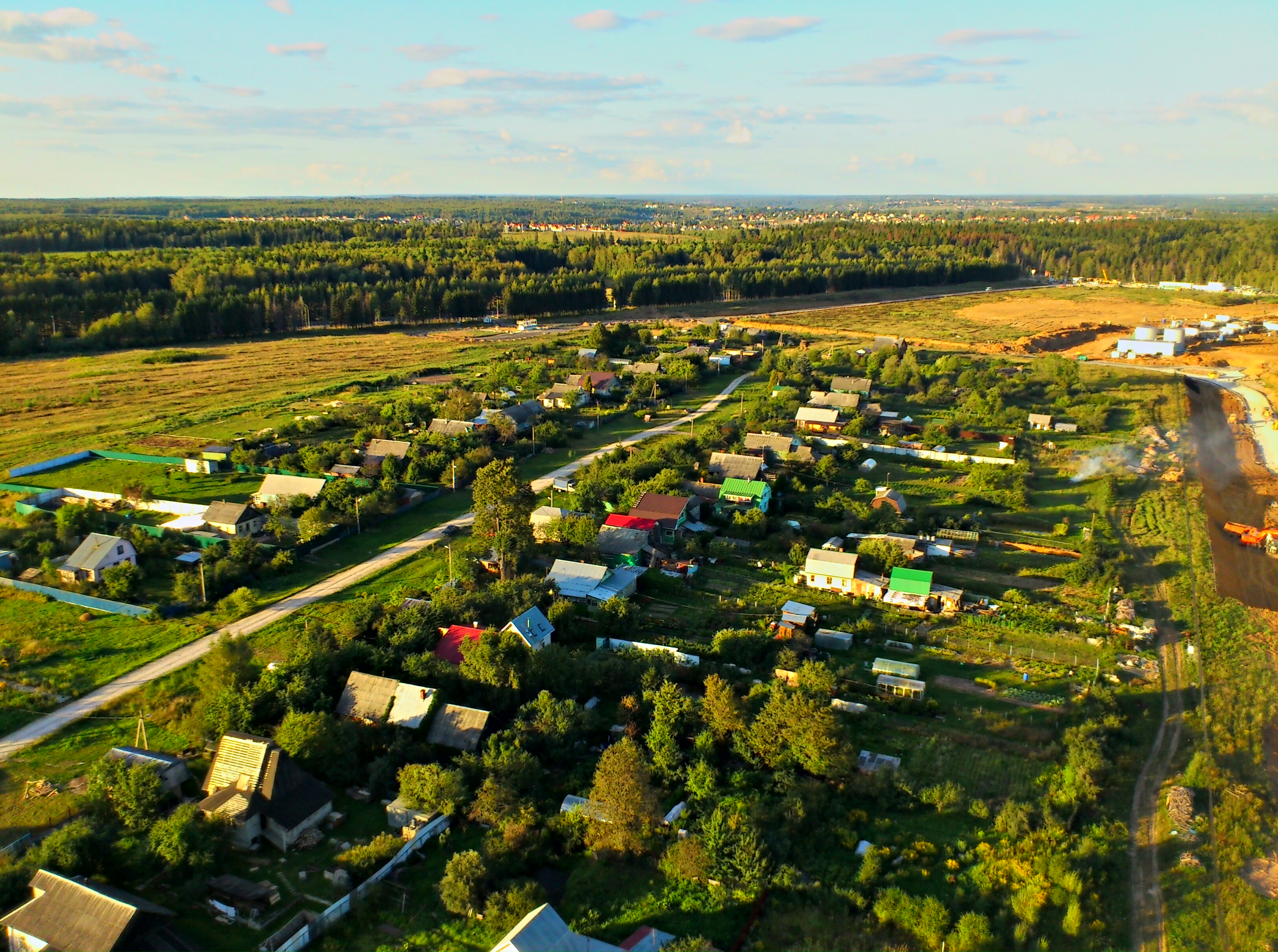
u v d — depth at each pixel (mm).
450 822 42812
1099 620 65125
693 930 36656
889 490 91562
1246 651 60781
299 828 41594
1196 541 81312
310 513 79250
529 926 33969
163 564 73438
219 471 98312
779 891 38719
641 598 69125
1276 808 44719
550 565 73125
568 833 41688
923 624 65125
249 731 48250
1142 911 37969
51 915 34656
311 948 35344
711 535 80812
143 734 49188
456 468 95250
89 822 40312
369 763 47188
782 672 56344
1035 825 42906
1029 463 104062
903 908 37250
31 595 67812
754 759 47562
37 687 54938
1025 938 36094
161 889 38156
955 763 48500
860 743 50062
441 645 57312
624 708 52188
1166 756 49125
